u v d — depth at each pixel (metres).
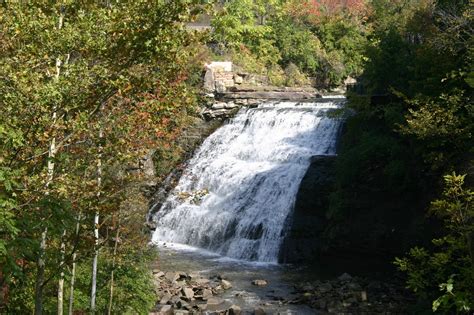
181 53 8.09
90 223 10.57
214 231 27.92
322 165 26.94
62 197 7.73
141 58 7.71
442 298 5.48
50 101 7.32
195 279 20.92
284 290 19.92
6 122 7.09
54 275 8.10
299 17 57.25
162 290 19.11
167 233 29.33
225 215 28.23
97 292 13.62
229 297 19.03
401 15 39.12
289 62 52.75
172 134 11.69
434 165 18.22
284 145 32.00
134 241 14.23
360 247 22.97
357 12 59.59
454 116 17.11
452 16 21.44
